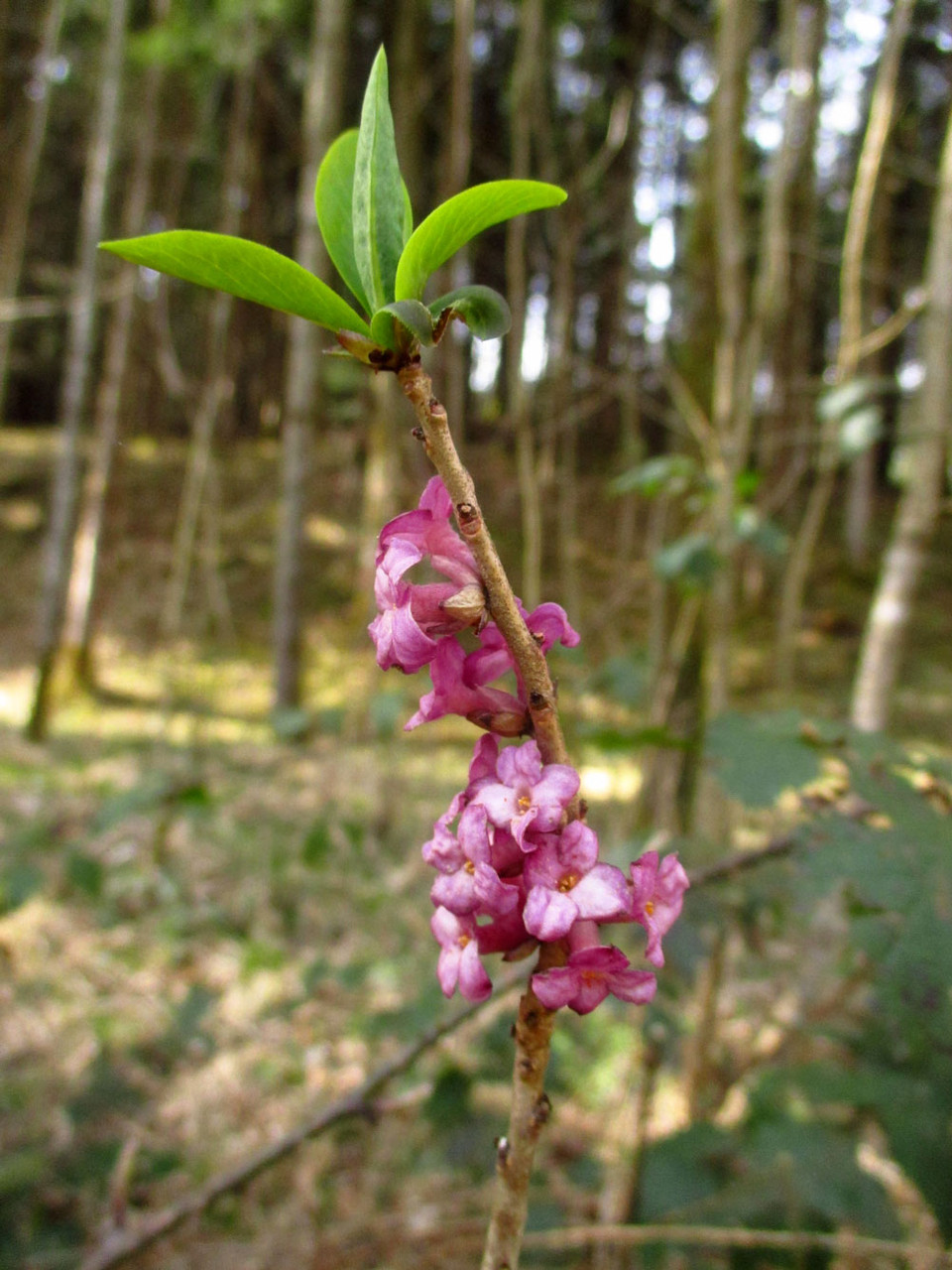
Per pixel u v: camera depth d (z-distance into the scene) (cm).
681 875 98
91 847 413
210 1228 285
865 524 1500
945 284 334
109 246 91
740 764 195
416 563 94
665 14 583
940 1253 169
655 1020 220
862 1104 212
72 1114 279
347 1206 294
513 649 97
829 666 1194
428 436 93
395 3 1030
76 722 925
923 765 194
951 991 160
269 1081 354
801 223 796
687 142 891
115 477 1065
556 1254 238
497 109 1110
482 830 91
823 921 298
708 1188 213
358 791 641
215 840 541
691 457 446
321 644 1238
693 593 335
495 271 1043
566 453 495
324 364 941
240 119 791
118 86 891
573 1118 319
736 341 360
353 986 322
